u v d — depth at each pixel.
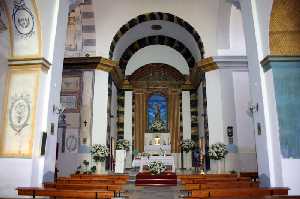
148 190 8.64
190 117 17.61
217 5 12.58
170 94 18.27
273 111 6.40
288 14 6.44
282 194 5.34
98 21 13.19
